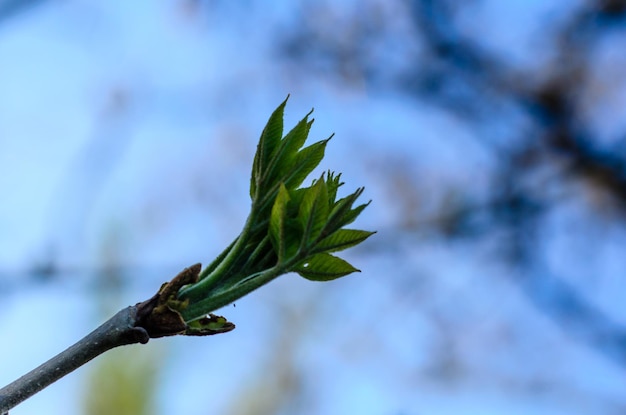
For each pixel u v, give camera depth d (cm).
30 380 53
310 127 57
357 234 55
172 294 54
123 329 54
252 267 55
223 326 55
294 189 56
